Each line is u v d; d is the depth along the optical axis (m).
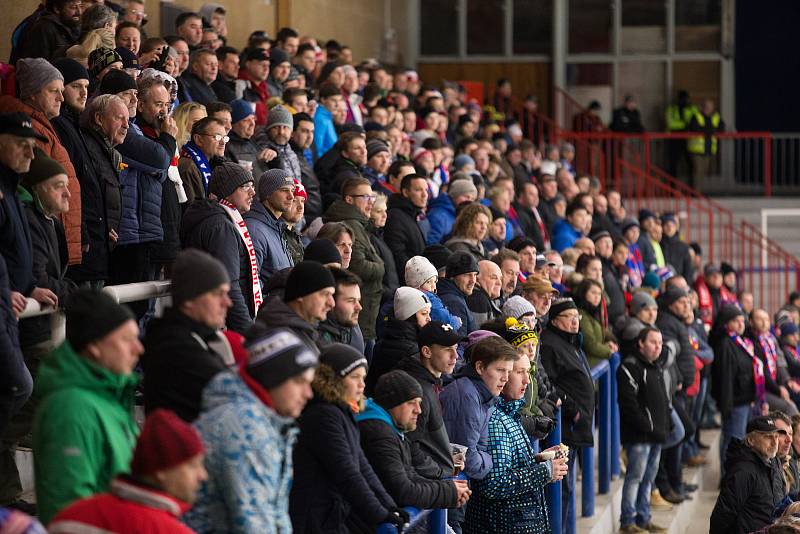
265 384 10.60
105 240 16.89
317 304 13.79
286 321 13.46
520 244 27.27
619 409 27.19
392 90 42.38
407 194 25.17
